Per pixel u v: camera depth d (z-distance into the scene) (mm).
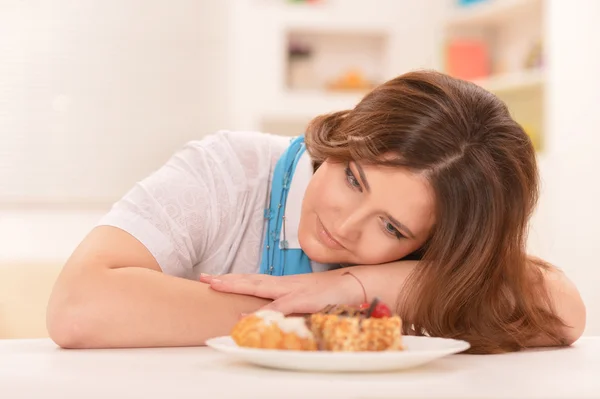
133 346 1003
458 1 4512
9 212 3984
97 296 1005
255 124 4336
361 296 1091
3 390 655
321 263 1292
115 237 1146
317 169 1234
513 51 4359
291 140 1433
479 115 1095
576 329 1136
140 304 1007
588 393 652
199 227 1258
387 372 764
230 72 4301
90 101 4105
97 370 776
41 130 4039
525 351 1055
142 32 4164
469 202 1078
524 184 1117
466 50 4336
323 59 4543
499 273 1111
